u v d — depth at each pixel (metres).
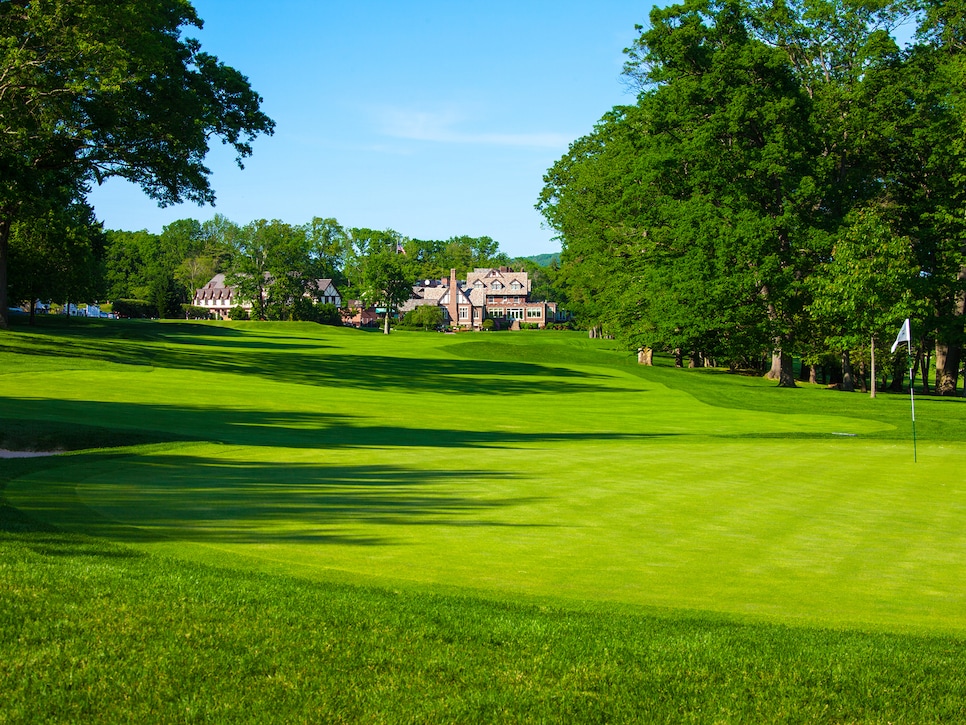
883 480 15.92
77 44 29.95
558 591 7.87
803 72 48.91
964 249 47.03
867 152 47.66
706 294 46.69
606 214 59.25
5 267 49.56
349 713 4.80
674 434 26.84
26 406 24.34
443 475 14.90
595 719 4.87
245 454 17.12
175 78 37.19
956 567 9.35
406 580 7.85
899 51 46.66
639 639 6.14
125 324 77.94
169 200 42.00
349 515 10.91
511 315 168.12
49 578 6.69
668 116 47.66
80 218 65.06
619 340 68.38
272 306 121.12
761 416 34.03
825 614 7.51
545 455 18.77
